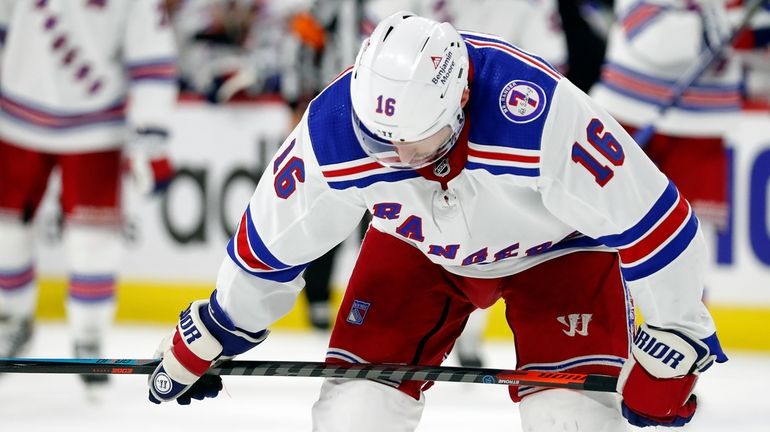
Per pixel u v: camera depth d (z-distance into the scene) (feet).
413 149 24.95
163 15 53.67
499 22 54.70
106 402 52.60
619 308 29.50
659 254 26.07
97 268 54.29
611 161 25.40
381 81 24.38
